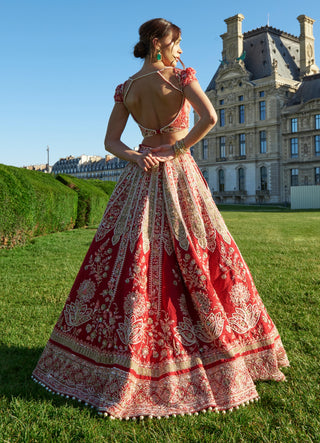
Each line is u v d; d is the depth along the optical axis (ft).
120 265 7.86
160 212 8.14
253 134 225.35
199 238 8.11
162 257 7.86
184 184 8.37
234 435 6.62
